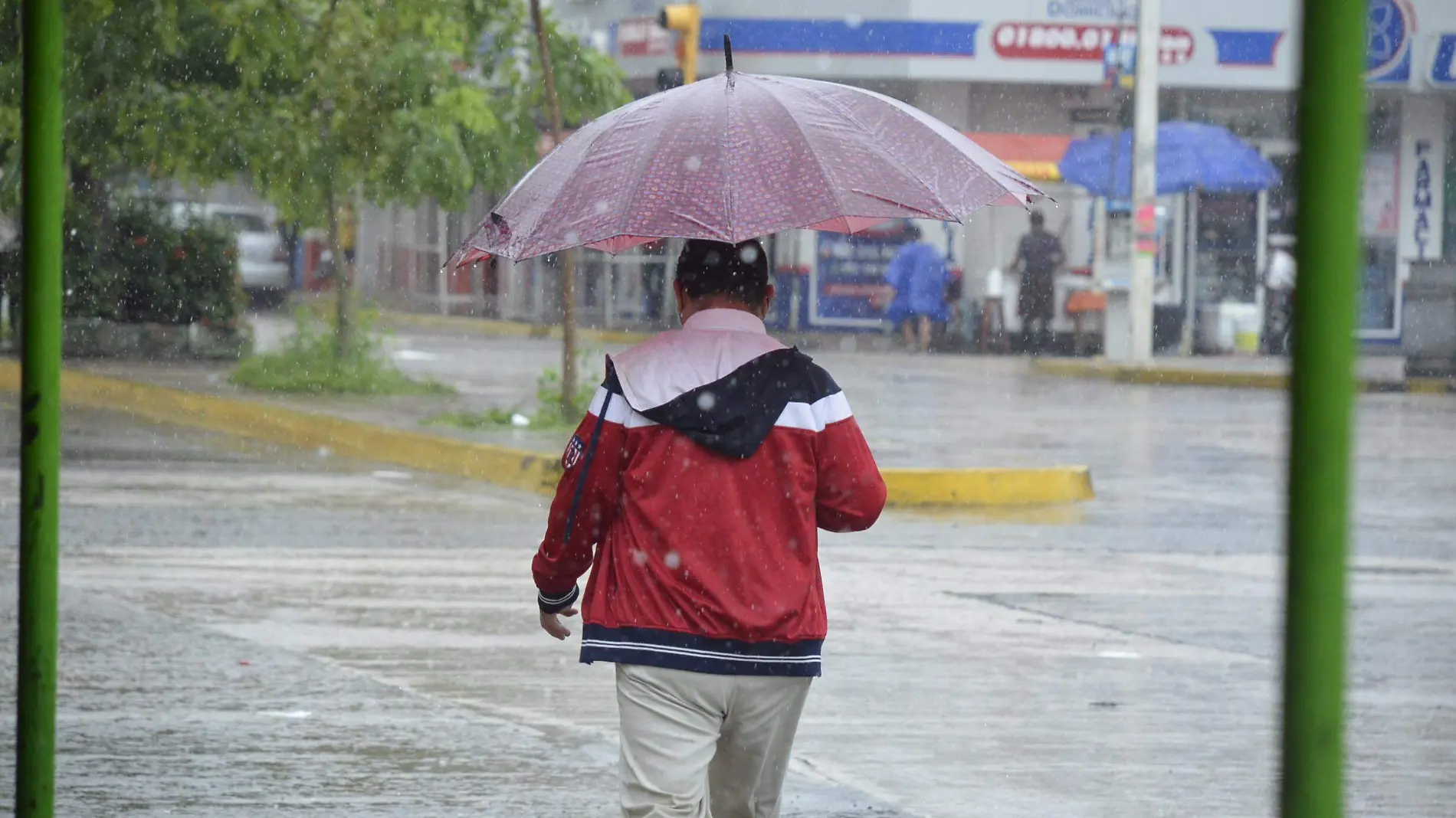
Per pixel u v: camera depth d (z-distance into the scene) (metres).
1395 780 19.03
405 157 59.59
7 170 60.00
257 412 52.44
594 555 11.34
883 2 100.12
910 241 101.25
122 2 59.47
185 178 61.25
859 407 61.97
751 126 11.18
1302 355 4.11
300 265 135.00
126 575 29.80
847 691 22.86
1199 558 33.66
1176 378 77.75
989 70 100.19
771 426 10.74
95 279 71.56
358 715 21.16
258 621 26.39
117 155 61.72
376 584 29.53
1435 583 31.55
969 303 96.69
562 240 11.02
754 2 100.81
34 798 7.89
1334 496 4.12
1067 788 18.59
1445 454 51.50
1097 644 25.83
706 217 10.70
